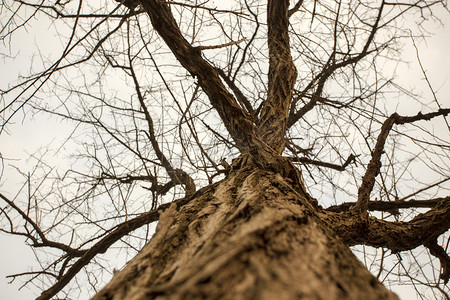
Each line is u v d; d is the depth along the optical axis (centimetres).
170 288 74
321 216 222
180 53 293
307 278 76
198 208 193
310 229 118
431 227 267
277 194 176
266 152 268
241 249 81
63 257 345
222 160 332
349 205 349
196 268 82
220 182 250
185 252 126
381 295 84
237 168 284
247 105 435
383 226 250
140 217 342
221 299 64
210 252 99
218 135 332
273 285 69
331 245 111
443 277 314
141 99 388
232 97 304
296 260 85
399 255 293
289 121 464
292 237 103
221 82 304
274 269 76
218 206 181
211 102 312
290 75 407
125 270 126
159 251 136
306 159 418
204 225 156
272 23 437
